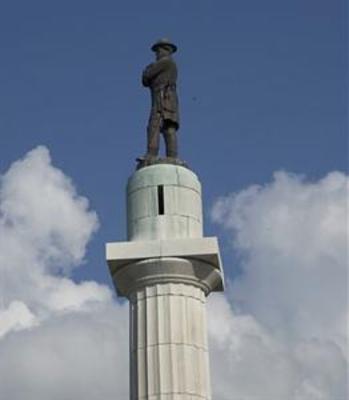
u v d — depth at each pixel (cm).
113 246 3431
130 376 3394
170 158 3650
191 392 3294
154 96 3784
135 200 3553
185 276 3431
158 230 3478
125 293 3534
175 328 3369
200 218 3578
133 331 3425
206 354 3409
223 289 3628
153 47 3894
